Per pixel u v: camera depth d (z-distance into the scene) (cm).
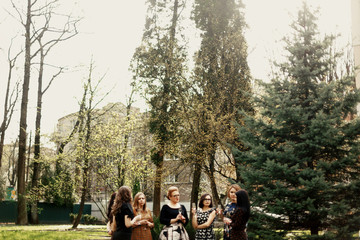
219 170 2194
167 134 2416
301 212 1229
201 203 812
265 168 1230
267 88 1398
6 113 3538
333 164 1204
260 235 1248
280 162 1280
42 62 3459
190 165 2227
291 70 1371
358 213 1196
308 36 1411
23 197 3238
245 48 2272
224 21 2445
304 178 1229
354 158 1194
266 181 1259
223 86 2170
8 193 5188
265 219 1273
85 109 2811
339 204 1116
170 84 2462
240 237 656
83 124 2789
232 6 2497
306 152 1256
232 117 2062
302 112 1315
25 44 3434
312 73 1325
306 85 1359
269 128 1348
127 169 2461
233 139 1933
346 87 1327
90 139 2592
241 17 2511
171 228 786
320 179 1128
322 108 1319
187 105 2238
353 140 1233
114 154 2498
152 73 2680
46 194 3391
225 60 2278
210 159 2052
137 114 2711
